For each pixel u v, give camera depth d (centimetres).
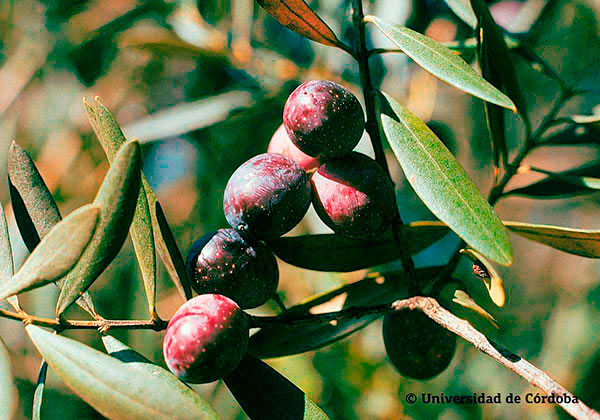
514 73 29
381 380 39
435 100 40
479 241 24
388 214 26
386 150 39
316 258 28
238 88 41
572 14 38
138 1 44
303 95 26
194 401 23
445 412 40
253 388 25
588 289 45
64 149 47
